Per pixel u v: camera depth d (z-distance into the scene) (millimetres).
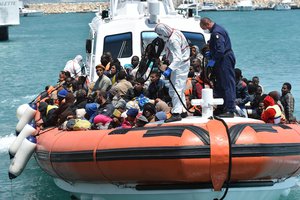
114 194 13992
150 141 12867
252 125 13211
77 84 19859
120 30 20594
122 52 20312
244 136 12789
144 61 17141
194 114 14859
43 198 17375
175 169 12734
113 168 13234
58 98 18484
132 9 21969
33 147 16109
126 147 13016
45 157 14914
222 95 14617
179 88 14703
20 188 18359
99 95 16188
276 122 15250
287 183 14617
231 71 14609
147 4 21422
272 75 43406
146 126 13555
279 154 13055
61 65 55312
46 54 67938
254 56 58438
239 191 13461
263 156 12805
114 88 16812
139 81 16719
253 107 17250
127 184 13633
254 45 72562
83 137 13875
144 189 13422
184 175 12773
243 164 12742
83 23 163875
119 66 18703
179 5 23859
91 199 14656
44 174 19766
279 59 54781
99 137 13594
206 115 13883
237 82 17438
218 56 14430
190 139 12656
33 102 19031
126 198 13969
